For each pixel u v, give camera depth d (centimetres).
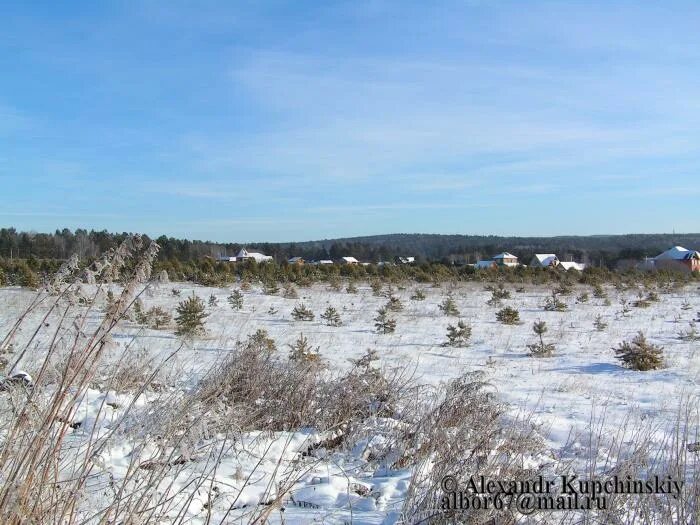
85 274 253
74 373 252
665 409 773
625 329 1772
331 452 495
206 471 404
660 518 337
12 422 269
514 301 2573
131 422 393
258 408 556
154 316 1470
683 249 6353
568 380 1023
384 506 397
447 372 1063
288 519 362
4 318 743
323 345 1351
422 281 3397
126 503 285
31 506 251
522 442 492
